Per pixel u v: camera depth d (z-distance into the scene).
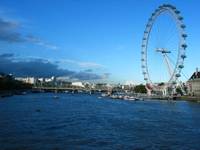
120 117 149.88
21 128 107.06
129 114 166.38
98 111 181.62
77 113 165.38
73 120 133.38
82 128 111.19
